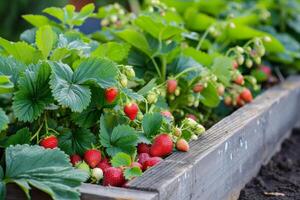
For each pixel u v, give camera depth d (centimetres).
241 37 421
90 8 345
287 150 414
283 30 543
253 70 436
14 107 256
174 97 344
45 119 269
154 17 360
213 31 409
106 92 270
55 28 333
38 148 237
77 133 277
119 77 271
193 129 290
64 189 223
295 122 461
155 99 292
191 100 345
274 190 332
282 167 373
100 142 269
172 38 354
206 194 270
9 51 279
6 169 231
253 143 338
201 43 401
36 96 262
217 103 352
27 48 276
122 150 268
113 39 392
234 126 314
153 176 238
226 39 427
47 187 221
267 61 479
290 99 433
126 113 273
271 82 471
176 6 465
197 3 475
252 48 424
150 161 258
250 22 479
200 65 356
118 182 247
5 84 244
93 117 279
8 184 231
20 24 588
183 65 356
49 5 558
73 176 229
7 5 582
